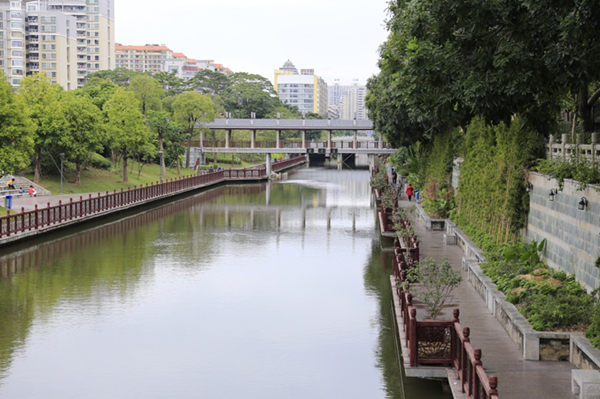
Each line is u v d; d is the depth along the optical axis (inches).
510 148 943.0
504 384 518.9
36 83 2310.5
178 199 2586.1
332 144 3725.4
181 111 3459.6
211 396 630.5
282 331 832.3
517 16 667.4
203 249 1417.3
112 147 2704.2
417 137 1972.2
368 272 1179.3
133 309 929.5
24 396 628.4
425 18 729.6
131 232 1673.2
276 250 1407.5
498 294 727.7
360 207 2297.0
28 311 916.6
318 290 1043.9
